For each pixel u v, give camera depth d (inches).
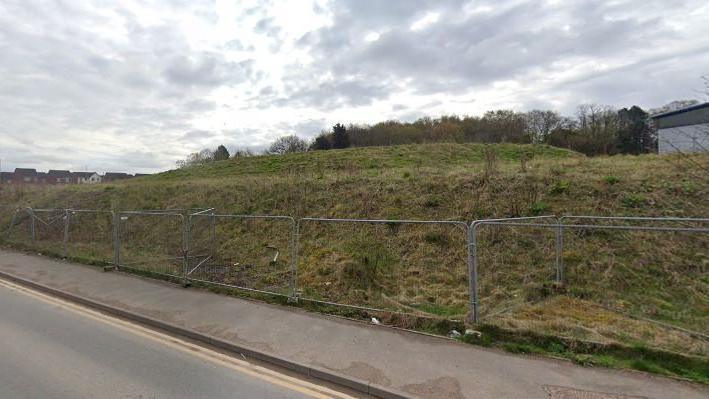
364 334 239.6
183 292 334.3
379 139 2476.6
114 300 312.7
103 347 226.2
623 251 335.0
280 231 494.9
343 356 210.4
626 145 1775.3
